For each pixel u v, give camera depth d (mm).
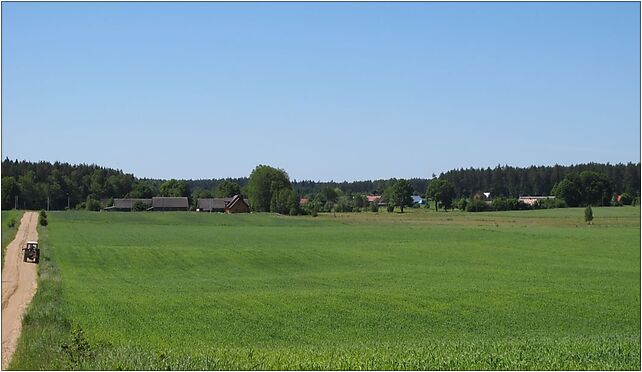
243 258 69562
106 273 57594
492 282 50562
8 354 23938
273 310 37250
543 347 21219
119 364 18031
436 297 42000
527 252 74125
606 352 19938
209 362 18719
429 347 22062
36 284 47219
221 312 36438
